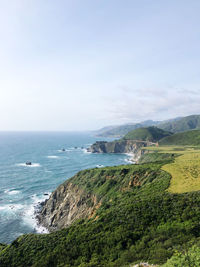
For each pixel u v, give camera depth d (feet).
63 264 80.28
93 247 82.99
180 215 84.38
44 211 224.12
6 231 184.44
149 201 103.91
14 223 200.13
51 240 101.14
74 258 82.17
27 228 192.03
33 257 91.35
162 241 71.41
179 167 165.17
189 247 60.29
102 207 139.54
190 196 96.78
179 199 96.78
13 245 106.83
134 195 135.33
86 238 90.79
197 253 50.75
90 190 205.46
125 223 91.20
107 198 169.48
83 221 125.18
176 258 51.72
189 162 180.34
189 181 121.90
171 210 89.61
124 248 75.87
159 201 100.37
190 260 48.62
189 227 74.54
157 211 92.12
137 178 176.76
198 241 63.57
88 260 77.66
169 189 115.24
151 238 75.77
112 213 106.83
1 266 92.73
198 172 138.41
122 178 195.00
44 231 188.24
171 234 74.49
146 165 213.46
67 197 226.58
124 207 107.96
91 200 191.31
